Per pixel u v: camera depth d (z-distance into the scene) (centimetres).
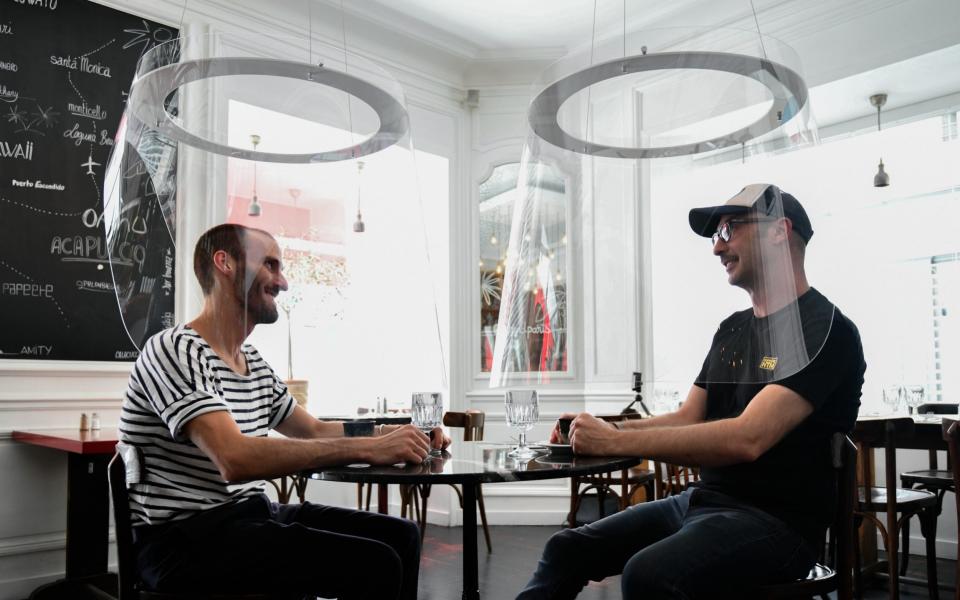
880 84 368
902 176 399
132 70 346
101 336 328
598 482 362
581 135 183
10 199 309
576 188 184
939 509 327
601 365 177
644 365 170
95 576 279
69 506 279
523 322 188
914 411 363
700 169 165
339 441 140
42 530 308
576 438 153
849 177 155
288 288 164
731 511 141
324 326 169
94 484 283
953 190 380
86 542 281
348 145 181
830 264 150
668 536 148
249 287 156
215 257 156
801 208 149
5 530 298
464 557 145
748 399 151
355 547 137
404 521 162
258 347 167
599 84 179
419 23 432
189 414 133
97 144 334
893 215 402
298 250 173
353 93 181
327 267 174
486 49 466
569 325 182
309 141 179
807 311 141
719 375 149
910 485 330
